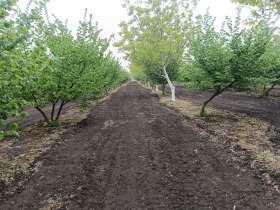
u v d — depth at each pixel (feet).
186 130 31.17
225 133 28.84
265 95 69.51
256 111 44.21
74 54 33.86
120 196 15.44
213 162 20.24
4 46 12.12
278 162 19.24
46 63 14.02
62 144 27.22
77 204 14.70
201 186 16.28
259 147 23.31
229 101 60.70
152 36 65.41
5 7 11.46
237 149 22.98
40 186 17.19
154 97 80.23
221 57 33.01
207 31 35.96
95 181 17.66
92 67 37.58
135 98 79.97
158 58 64.90
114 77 94.07
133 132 31.50
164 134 29.71
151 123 36.63
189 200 14.62
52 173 19.31
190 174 18.19
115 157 22.44
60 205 14.65
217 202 14.28
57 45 32.24
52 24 35.91
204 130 30.71
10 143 28.02
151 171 19.01
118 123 37.88
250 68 32.76
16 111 11.84
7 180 18.26
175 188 16.17
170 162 20.67
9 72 11.84
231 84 36.27
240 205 13.87
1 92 11.44
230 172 18.20
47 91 32.24
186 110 47.39
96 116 45.57
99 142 27.50
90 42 40.34
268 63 35.45
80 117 44.86
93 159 22.13
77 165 20.83
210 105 53.98
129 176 18.28
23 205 14.83
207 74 36.06
